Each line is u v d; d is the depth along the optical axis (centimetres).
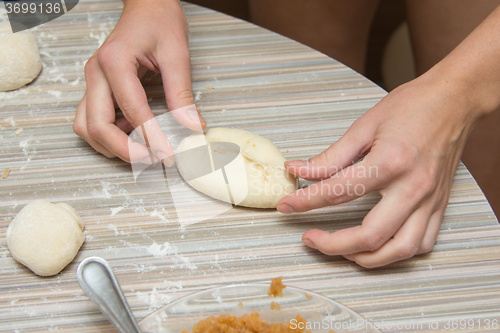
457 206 60
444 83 59
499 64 59
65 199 62
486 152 79
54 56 73
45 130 67
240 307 54
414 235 56
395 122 57
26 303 56
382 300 56
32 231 57
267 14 93
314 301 54
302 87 69
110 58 62
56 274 58
